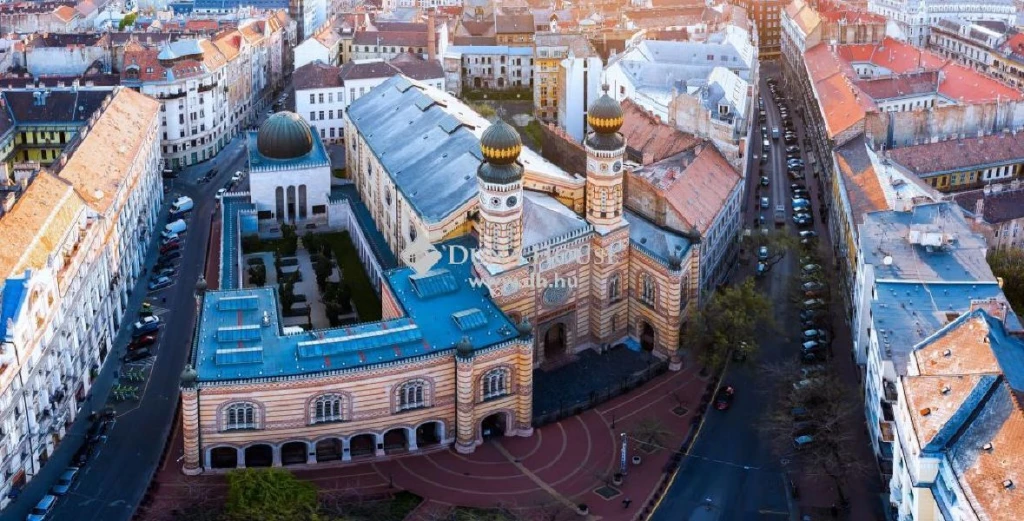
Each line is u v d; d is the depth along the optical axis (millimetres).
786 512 177500
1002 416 143375
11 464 176750
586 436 198625
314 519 163625
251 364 182250
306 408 183250
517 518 176125
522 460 191500
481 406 192500
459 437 192750
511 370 193500
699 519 176750
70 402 199750
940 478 144625
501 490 183500
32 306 182375
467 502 180125
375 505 177875
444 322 196500
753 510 178500
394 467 188750
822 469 186125
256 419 182500
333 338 188875
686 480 186500
